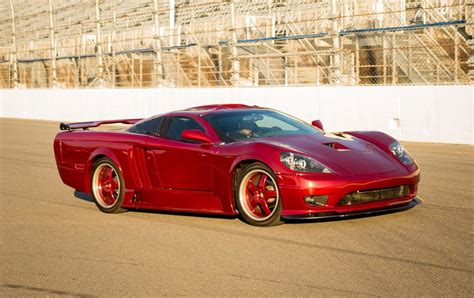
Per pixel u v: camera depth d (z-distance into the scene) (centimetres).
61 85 2656
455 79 1356
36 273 487
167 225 641
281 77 1850
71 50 2630
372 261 474
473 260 466
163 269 482
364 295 399
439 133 1316
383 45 1543
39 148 1453
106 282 456
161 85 2111
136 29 2323
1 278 477
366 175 574
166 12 2158
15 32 2923
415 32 1603
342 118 1498
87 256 530
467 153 1134
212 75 1995
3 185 938
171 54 2109
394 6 1638
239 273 462
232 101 1794
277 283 433
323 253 503
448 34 1536
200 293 420
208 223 638
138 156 695
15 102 2803
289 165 574
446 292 398
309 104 1573
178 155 657
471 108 1266
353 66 1609
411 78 1566
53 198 827
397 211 637
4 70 3030
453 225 582
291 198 570
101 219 688
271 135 650
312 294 406
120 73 2372
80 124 796
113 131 740
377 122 1426
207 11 2055
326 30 1728
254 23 1891
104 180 737
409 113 1365
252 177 611
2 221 686
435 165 995
